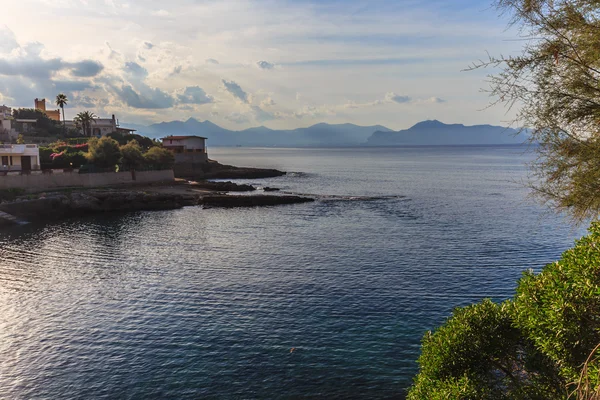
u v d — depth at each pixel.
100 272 33.41
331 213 61.25
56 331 22.75
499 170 153.25
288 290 28.50
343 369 18.83
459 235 44.44
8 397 17.12
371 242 42.16
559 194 7.53
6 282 30.97
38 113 127.94
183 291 28.64
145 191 77.19
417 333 21.97
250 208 67.25
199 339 21.67
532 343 9.48
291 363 19.33
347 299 26.69
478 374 9.91
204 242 43.84
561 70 7.01
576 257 7.27
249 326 23.09
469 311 10.53
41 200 59.22
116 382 18.06
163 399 16.94
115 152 85.81
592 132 7.06
